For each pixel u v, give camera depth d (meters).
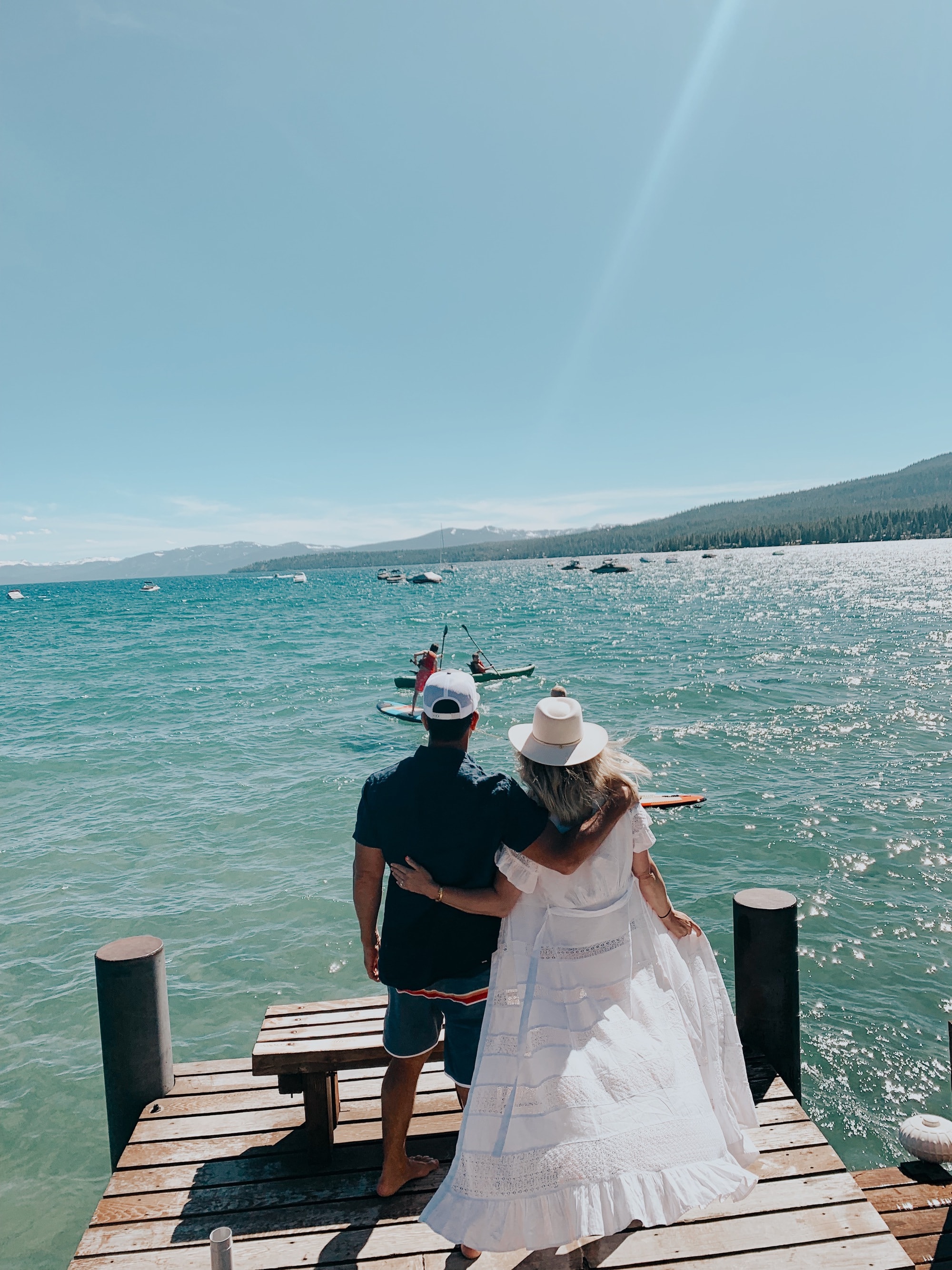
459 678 2.43
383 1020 3.18
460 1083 2.51
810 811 10.08
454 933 2.40
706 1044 2.59
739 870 8.42
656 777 11.80
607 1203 2.09
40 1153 4.75
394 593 90.12
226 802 11.28
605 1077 2.26
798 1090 3.56
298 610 64.62
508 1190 2.14
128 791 11.95
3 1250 4.09
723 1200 2.57
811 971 6.45
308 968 6.70
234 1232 2.59
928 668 21.38
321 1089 2.87
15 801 11.58
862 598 48.62
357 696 20.80
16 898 8.16
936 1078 5.15
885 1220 2.90
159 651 33.50
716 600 53.22
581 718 2.52
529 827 2.35
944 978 6.30
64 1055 5.63
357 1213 2.65
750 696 18.19
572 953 2.41
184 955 6.95
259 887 8.29
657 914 2.67
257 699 20.45
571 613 48.25
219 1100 3.29
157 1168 2.90
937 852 8.67
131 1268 2.45
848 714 15.85
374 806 2.43
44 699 21.00
